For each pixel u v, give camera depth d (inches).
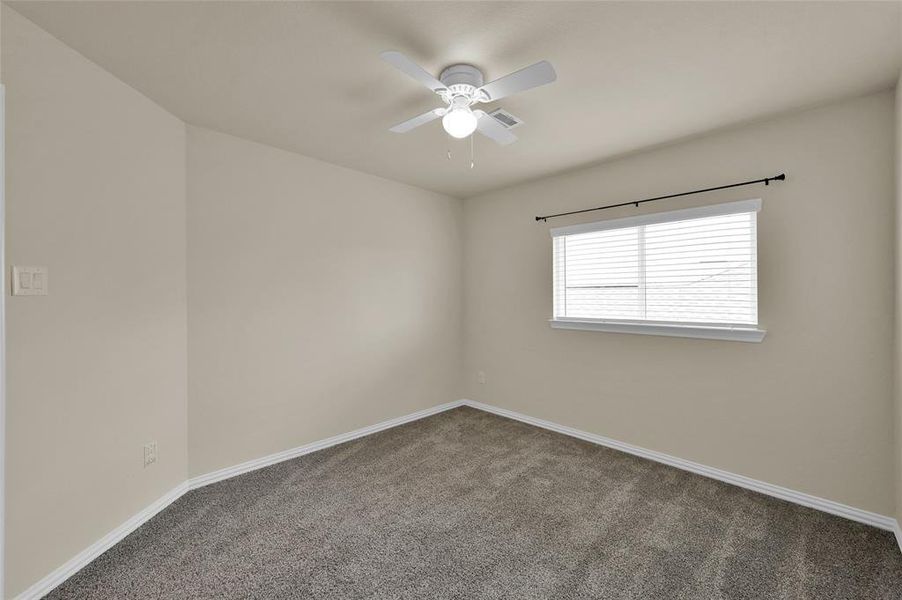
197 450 99.0
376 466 111.6
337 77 77.2
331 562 71.0
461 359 172.2
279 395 114.7
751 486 98.2
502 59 70.7
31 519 62.2
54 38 65.3
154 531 80.1
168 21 61.0
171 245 91.8
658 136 104.5
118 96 77.8
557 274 139.9
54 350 66.1
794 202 91.6
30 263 62.4
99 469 73.7
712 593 63.7
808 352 90.4
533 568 69.5
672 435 112.3
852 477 85.4
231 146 104.7
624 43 66.1
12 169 59.9
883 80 77.2
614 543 76.5
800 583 65.9
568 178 135.5
